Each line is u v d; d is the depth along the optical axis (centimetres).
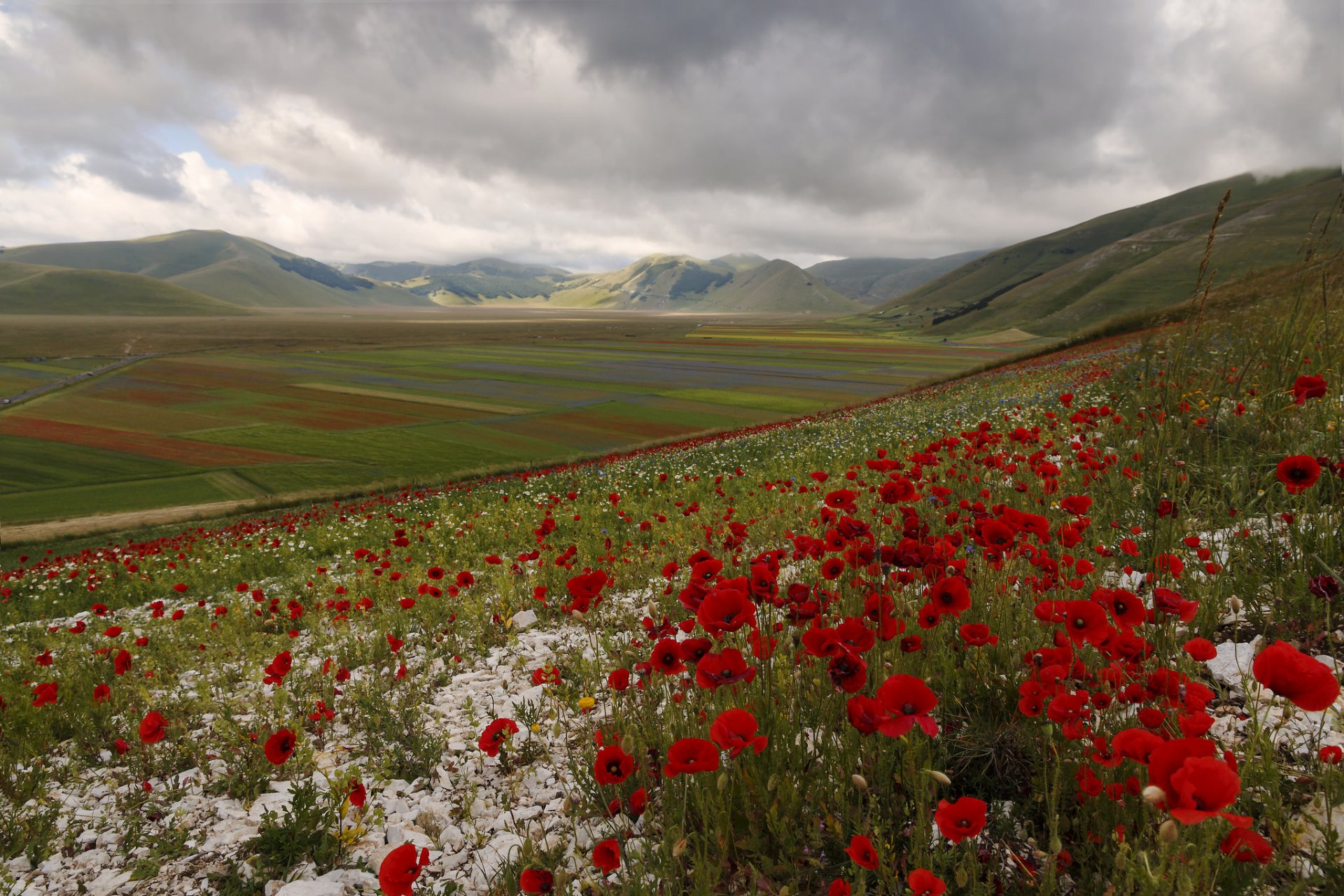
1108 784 204
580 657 476
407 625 721
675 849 205
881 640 285
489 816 328
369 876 294
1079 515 410
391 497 2688
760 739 212
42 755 454
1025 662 277
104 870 317
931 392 3531
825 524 588
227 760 407
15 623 1181
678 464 2006
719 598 248
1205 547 388
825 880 233
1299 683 150
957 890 206
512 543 1252
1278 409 545
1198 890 168
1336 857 182
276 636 781
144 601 1304
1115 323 4925
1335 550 332
